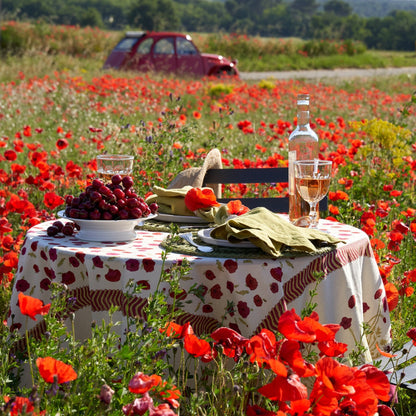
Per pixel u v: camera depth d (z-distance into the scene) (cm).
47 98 1460
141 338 275
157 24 7662
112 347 282
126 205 354
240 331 318
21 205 468
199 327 320
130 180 361
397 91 2572
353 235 376
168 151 673
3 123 1204
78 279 331
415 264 545
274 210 477
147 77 2141
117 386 267
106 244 347
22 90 1554
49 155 963
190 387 317
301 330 232
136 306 314
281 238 328
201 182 454
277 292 315
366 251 373
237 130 1107
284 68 4153
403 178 788
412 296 489
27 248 356
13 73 2170
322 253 332
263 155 959
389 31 8194
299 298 326
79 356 269
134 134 866
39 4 7475
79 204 354
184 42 2652
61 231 368
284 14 10688
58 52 3369
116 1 8956
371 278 374
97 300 323
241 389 256
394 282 488
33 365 331
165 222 402
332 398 224
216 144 753
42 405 248
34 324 352
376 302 376
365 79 2897
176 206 404
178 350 314
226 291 319
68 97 1514
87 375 263
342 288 344
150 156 661
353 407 231
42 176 598
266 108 1683
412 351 372
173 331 276
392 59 4988
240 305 316
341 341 344
